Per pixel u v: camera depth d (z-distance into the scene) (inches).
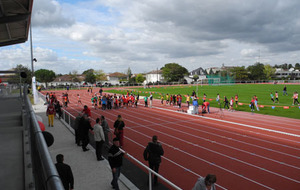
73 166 341.7
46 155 53.7
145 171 352.8
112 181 270.1
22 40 601.6
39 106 999.6
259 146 486.0
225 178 338.3
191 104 1221.7
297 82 3344.0
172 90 2198.6
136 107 1115.9
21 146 119.5
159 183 312.8
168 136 569.9
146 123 728.3
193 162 399.9
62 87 2997.0
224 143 508.7
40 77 3683.6
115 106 1065.5
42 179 54.4
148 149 298.5
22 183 75.9
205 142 516.7
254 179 335.0
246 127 665.0
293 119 780.0
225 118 813.9
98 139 360.8
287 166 381.1
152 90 2258.9
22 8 378.0
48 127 595.5
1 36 547.8
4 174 82.4
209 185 200.2
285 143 506.0
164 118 816.3
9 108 317.4
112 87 3083.2
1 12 368.2
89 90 2346.2
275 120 768.3
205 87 2600.9
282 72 5177.2
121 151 267.7
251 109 944.3
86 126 403.2
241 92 1817.2
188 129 643.5
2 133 151.0
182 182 325.1
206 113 927.7
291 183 322.3
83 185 283.4
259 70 3853.3
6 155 104.0
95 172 321.4
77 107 1125.7
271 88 2229.3
